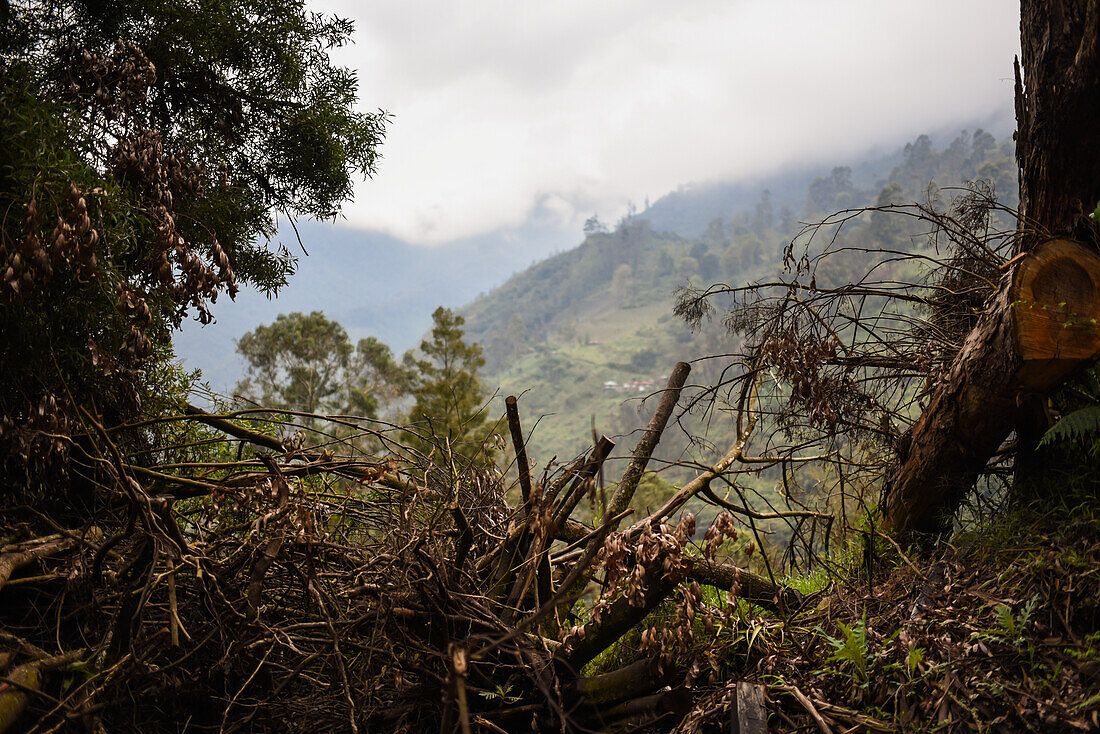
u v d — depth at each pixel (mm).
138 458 3242
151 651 2213
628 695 2355
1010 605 2256
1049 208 2982
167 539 2359
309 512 2648
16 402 2590
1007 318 2732
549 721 2398
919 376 3688
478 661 2369
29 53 3566
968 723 1948
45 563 2490
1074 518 2541
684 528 2453
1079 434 2625
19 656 2064
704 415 4062
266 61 4941
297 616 2787
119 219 2736
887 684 2246
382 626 2432
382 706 2559
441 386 22188
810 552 3619
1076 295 2686
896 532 3428
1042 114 2838
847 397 3697
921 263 4051
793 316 3697
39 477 2545
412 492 3049
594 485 2652
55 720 2018
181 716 2377
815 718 2176
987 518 3078
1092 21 2527
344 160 5398
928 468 3242
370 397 25766
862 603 2850
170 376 3717
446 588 2434
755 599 3309
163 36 4227
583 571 2662
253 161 5285
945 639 2240
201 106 4789
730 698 2436
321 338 26141
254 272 5297
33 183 2305
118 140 3027
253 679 2525
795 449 3709
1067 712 1795
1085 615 2102
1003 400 2863
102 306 2693
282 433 3996
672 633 2408
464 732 1612
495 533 3086
